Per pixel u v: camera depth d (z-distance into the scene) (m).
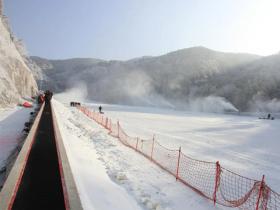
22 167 9.14
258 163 17.91
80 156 12.18
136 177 11.81
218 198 10.61
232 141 27.89
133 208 8.12
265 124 56.53
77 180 8.70
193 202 9.95
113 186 9.62
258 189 10.27
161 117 59.19
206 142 25.70
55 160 10.51
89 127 26.89
